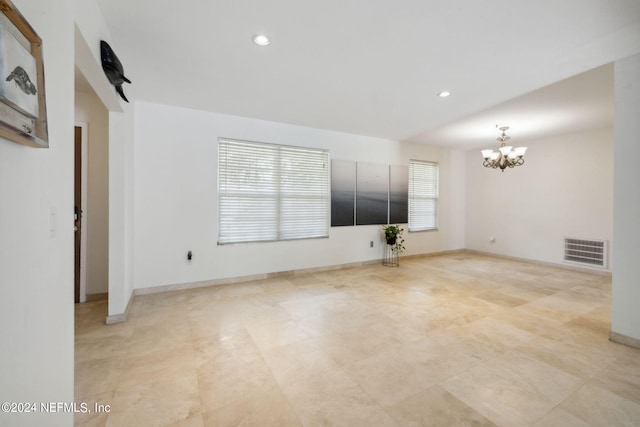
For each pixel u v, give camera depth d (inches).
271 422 57.1
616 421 57.7
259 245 162.4
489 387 68.4
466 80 108.9
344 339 92.0
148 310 115.3
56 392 43.2
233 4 68.5
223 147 152.2
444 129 180.4
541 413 59.9
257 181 161.6
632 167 87.4
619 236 90.4
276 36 81.7
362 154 198.2
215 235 150.0
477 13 71.0
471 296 134.8
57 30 43.4
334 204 187.3
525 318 109.3
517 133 190.2
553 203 198.4
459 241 254.1
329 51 89.2
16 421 32.0
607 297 134.0
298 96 126.2
